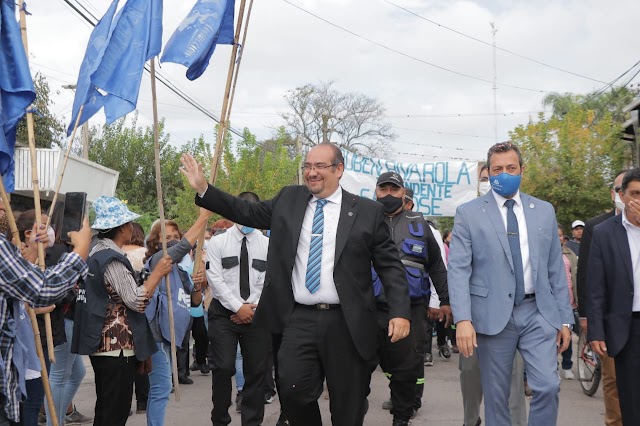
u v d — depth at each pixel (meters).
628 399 5.01
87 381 9.79
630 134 19.84
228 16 5.35
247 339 6.56
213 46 5.18
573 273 10.09
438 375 10.22
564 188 19.38
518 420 5.88
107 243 5.36
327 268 4.55
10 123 4.04
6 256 3.70
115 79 4.58
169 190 33.62
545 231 4.95
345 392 4.55
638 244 5.05
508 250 4.90
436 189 12.67
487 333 4.87
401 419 6.53
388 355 6.43
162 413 5.90
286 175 24.70
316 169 4.59
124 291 5.15
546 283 4.89
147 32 4.70
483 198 5.09
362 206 4.66
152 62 4.79
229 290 6.58
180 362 9.68
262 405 6.58
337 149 4.69
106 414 5.25
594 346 5.11
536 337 4.83
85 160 20.47
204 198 4.66
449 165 12.67
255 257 6.79
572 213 19.69
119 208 5.43
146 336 5.34
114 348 5.20
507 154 4.95
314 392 4.58
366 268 4.62
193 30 5.05
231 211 4.71
